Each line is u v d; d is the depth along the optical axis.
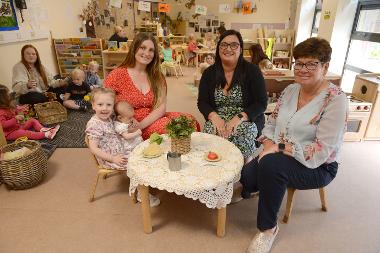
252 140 1.99
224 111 2.12
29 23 3.94
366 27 3.92
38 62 3.50
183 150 1.59
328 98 1.37
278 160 1.39
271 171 1.37
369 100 2.69
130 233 1.62
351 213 1.77
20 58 3.73
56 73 4.79
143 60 2.06
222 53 1.97
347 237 1.58
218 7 7.77
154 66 2.18
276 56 6.26
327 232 1.62
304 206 1.84
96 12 6.40
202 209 1.82
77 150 2.65
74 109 3.71
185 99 4.40
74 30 5.42
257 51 3.70
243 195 1.86
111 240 1.57
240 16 7.80
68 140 2.84
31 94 3.29
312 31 6.08
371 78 2.76
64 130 3.07
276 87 2.93
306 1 5.89
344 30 4.20
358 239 1.57
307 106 1.43
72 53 4.71
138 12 7.75
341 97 1.35
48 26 4.49
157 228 1.66
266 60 3.54
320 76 1.36
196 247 1.52
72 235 1.61
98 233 1.62
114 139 1.92
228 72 2.08
